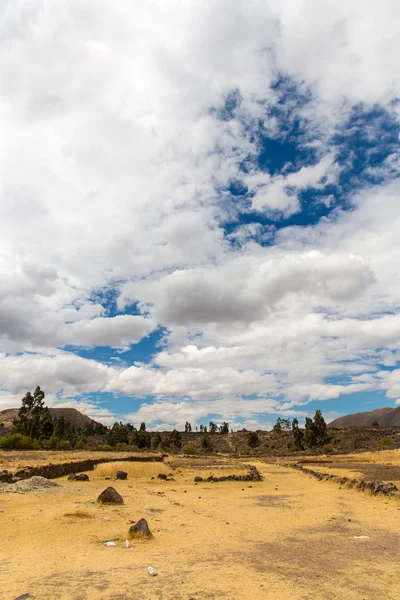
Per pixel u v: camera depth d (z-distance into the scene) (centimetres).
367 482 2200
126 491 2217
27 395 8962
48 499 1711
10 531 1091
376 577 764
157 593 640
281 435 13575
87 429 15425
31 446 6906
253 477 3152
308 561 870
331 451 7881
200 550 952
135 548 952
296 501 1933
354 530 1235
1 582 680
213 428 17800
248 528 1255
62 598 607
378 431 10700
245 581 714
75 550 916
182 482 3000
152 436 12206
